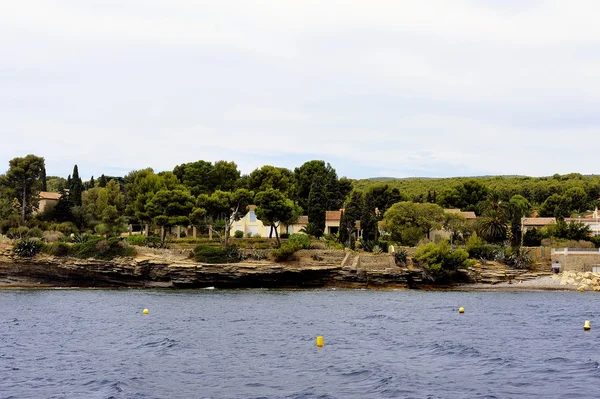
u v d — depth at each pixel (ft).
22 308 275.18
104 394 125.80
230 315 251.80
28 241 406.62
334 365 153.89
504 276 417.69
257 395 125.90
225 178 578.66
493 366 152.25
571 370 147.33
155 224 447.01
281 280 408.87
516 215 489.26
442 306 292.61
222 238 462.19
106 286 410.93
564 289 404.57
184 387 132.05
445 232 490.90
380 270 407.44
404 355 166.71
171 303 300.20
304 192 622.54
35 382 135.54
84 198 545.44
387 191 647.97
